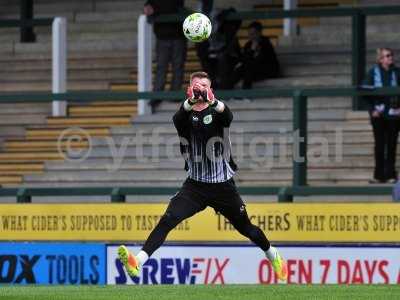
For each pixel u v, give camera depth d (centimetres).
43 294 3778
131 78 6256
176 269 4609
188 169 3481
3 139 5991
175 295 3703
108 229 4762
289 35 6044
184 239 4672
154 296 3669
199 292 3822
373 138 5244
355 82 5381
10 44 6525
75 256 4716
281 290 3900
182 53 5581
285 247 4541
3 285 4575
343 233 4553
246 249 4556
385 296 3669
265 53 5725
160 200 5306
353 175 5222
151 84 5688
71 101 5497
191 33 3562
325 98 5603
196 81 3394
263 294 3725
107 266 4672
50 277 4741
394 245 4462
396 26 6000
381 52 5069
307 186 4750
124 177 5503
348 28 6044
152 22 5581
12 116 6169
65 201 5450
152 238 3472
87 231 4788
